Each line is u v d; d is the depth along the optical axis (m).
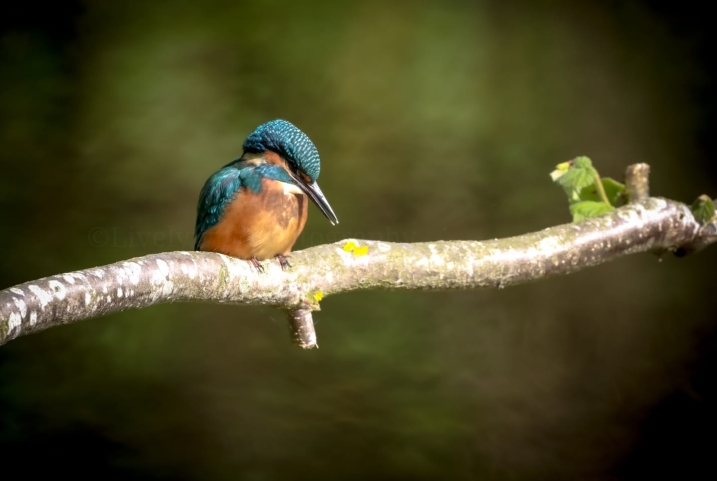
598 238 5.44
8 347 10.78
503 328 11.58
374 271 4.95
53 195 12.44
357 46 13.62
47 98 13.24
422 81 13.45
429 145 13.02
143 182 12.66
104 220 12.32
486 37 13.65
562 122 12.96
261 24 13.68
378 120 13.16
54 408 9.98
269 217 5.63
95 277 3.51
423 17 13.80
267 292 4.65
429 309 11.90
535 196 12.53
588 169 5.89
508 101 13.26
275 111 13.24
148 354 11.01
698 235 5.77
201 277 4.23
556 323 11.60
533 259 5.25
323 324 11.61
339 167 12.91
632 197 5.97
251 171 5.70
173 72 13.40
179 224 12.44
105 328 11.30
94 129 13.05
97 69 13.45
